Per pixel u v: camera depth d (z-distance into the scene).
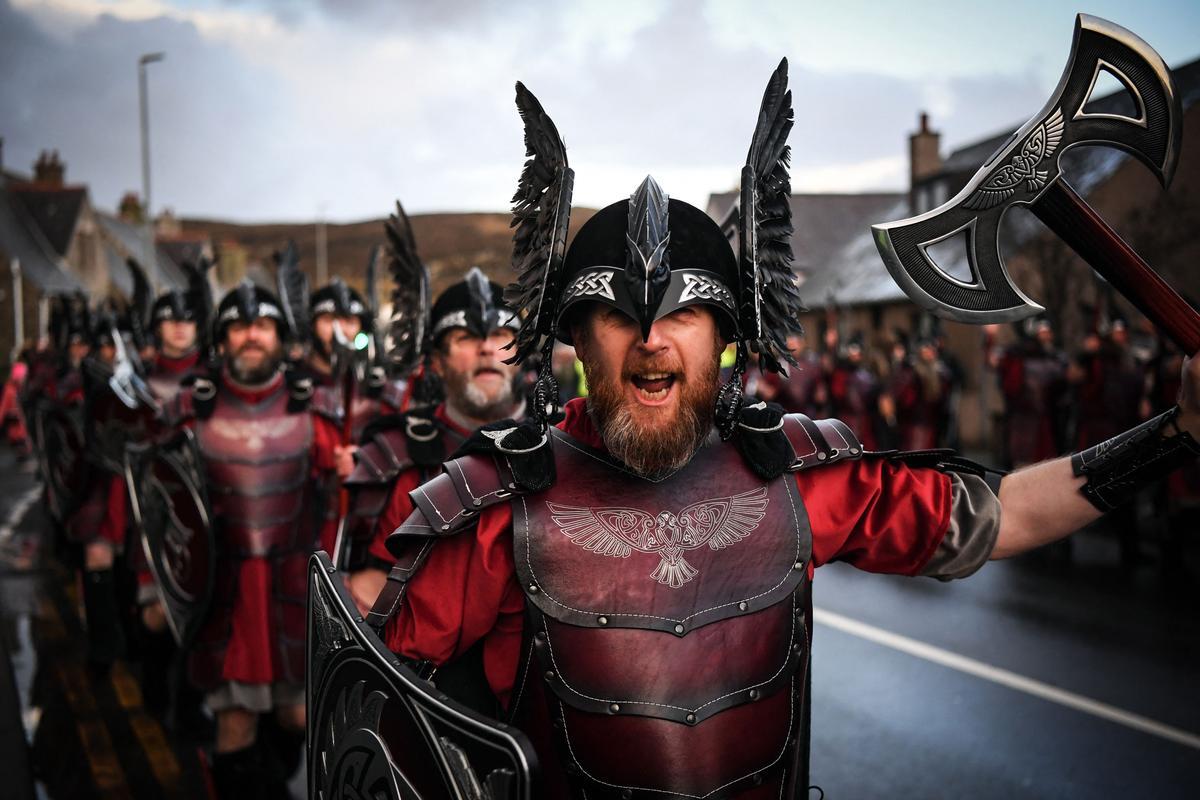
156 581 4.22
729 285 1.67
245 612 3.93
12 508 12.05
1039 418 9.77
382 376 4.68
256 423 4.16
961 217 1.50
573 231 1.97
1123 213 15.35
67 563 7.45
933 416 12.22
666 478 1.67
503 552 1.66
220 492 4.04
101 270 47.50
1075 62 1.48
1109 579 7.40
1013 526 1.69
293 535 4.09
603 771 1.54
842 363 13.78
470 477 1.68
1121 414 8.81
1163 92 1.45
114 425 5.72
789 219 1.71
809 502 1.71
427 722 1.46
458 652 1.70
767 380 14.00
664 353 1.59
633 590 1.58
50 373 10.88
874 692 5.05
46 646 6.26
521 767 1.31
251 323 4.13
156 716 4.95
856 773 4.11
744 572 1.62
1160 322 1.54
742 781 1.55
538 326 1.67
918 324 18.19
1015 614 6.45
